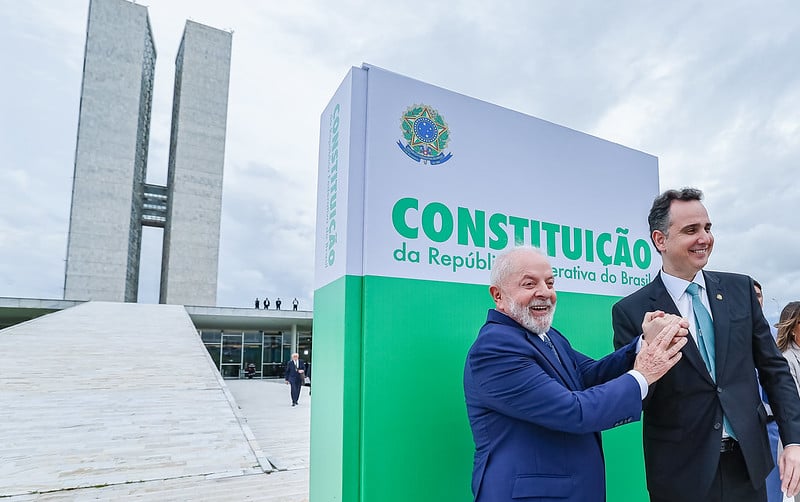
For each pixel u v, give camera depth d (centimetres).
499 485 153
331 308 215
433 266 216
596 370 185
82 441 665
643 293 197
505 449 157
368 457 190
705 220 176
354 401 193
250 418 1091
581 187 272
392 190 211
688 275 185
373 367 196
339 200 213
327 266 227
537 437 156
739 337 177
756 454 167
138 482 513
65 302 2867
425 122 223
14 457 591
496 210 238
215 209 5131
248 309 2781
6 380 1055
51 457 594
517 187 247
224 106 5350
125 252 4781
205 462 587
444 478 205
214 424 776
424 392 206
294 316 2856
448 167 227
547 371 162
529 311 167
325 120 247
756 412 172
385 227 207
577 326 260
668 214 181
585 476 158
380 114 212
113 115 4897
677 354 162
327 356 218
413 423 201
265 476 543
